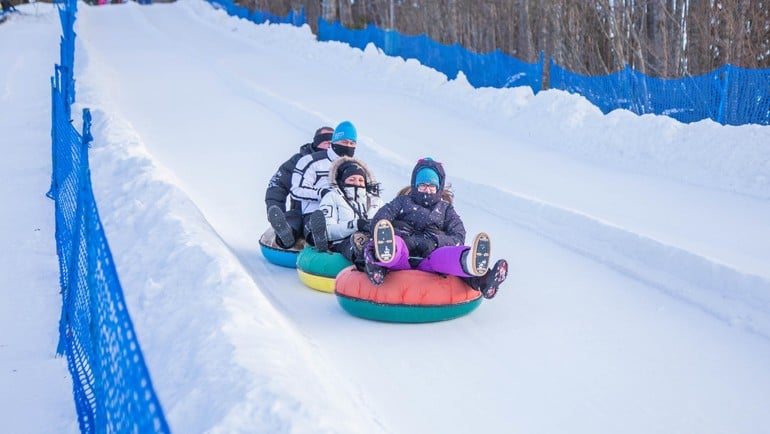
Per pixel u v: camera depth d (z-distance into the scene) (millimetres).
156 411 4809
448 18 49500
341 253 10219
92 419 6594
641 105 21938
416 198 9430
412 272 9070
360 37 37750
